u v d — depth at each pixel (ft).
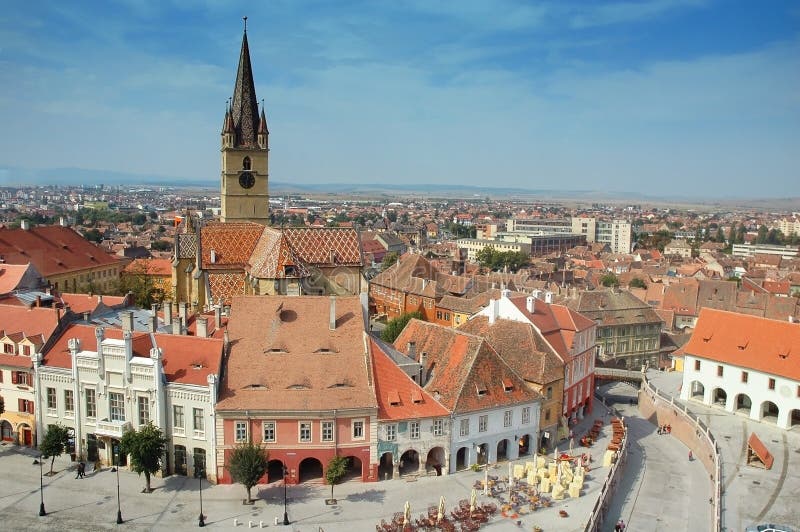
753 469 302.04
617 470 294.66
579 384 384.68
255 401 268.62
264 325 297.74
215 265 450.71
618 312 556.92
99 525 233.76
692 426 351.67
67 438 276.00
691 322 645.92
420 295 614.34
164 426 272.31
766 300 629.10
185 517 241.55
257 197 514.27
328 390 276.21
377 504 257.55
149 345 287.89
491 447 304.09
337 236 474.08
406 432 280.92
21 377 295.48
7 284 381.81
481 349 312.09
